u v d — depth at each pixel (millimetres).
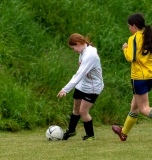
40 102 33594
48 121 32906
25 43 39656
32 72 36625
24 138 27641
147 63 23359
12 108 31938
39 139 27094
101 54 42281
